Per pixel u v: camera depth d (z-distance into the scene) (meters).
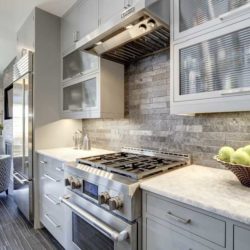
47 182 2.07
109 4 1.65
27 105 2.32
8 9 2.31
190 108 1.19
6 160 3.20
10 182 3.35
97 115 1.89
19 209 2.71
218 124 1.42
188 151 1.58
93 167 1.45
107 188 1.21
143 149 1.91
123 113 2.06
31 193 2.28
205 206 0.81
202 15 1.15
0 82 5.20
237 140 1.33
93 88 1.97
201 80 1.16
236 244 0.75
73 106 2.28
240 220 0.72
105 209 1.24
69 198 1.59
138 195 1.09
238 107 1.00
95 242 1.36
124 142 2.10
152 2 1.20
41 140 2.33
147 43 1.61
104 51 1.75
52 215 1.96
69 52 2.27
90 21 1.89
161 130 1.77
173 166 1.41
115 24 1.33
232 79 1.04
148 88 1.87
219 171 1.34
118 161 1.53
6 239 2.03
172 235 0.96
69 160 1.71
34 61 2.28
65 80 2.36
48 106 2.38
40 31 2.32
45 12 2.35
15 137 2.75
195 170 1.37
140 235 1.10
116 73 2.00
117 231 1.15
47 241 2.00
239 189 0.98
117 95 2.01
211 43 1.12
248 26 0.97
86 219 1.34
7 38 3.09
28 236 2.09
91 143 2.54
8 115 3.96
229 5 1.05
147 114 1.88
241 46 1.01
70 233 1.61
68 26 2.29
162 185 1.04
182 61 1.25
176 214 0.94
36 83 2.29
